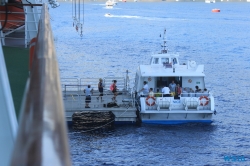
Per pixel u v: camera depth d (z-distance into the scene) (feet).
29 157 6.53
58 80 10.68
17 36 75.87
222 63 391.04
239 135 165.58
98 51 447.42
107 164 134.51
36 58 12.60
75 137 153.69
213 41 572.92
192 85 173.27
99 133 157.38
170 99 166.09
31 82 9.78
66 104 165.27
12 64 50.93
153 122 166.61
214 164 138.00
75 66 349.82
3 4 67.87
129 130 161.68
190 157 142.51
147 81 173.58
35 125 7.31
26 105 8.45
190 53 456.86
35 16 70.54
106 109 162.61
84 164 134.31
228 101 231.09
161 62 179.11
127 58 401.08
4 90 20.67
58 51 441.68
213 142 156.35
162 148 148.56
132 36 600.39
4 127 20.20
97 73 320.70
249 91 262.47
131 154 142.92
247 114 199.62
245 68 362.53
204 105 167.73
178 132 162.20
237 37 637.30
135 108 165.27
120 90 193.16
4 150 19.85
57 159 6.59
